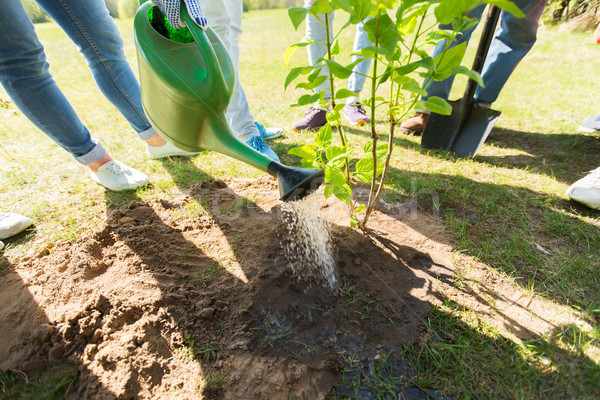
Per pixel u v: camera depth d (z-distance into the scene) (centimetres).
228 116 245
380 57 106
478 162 243
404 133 289
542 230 179
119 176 214
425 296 146
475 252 167
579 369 116
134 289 149
